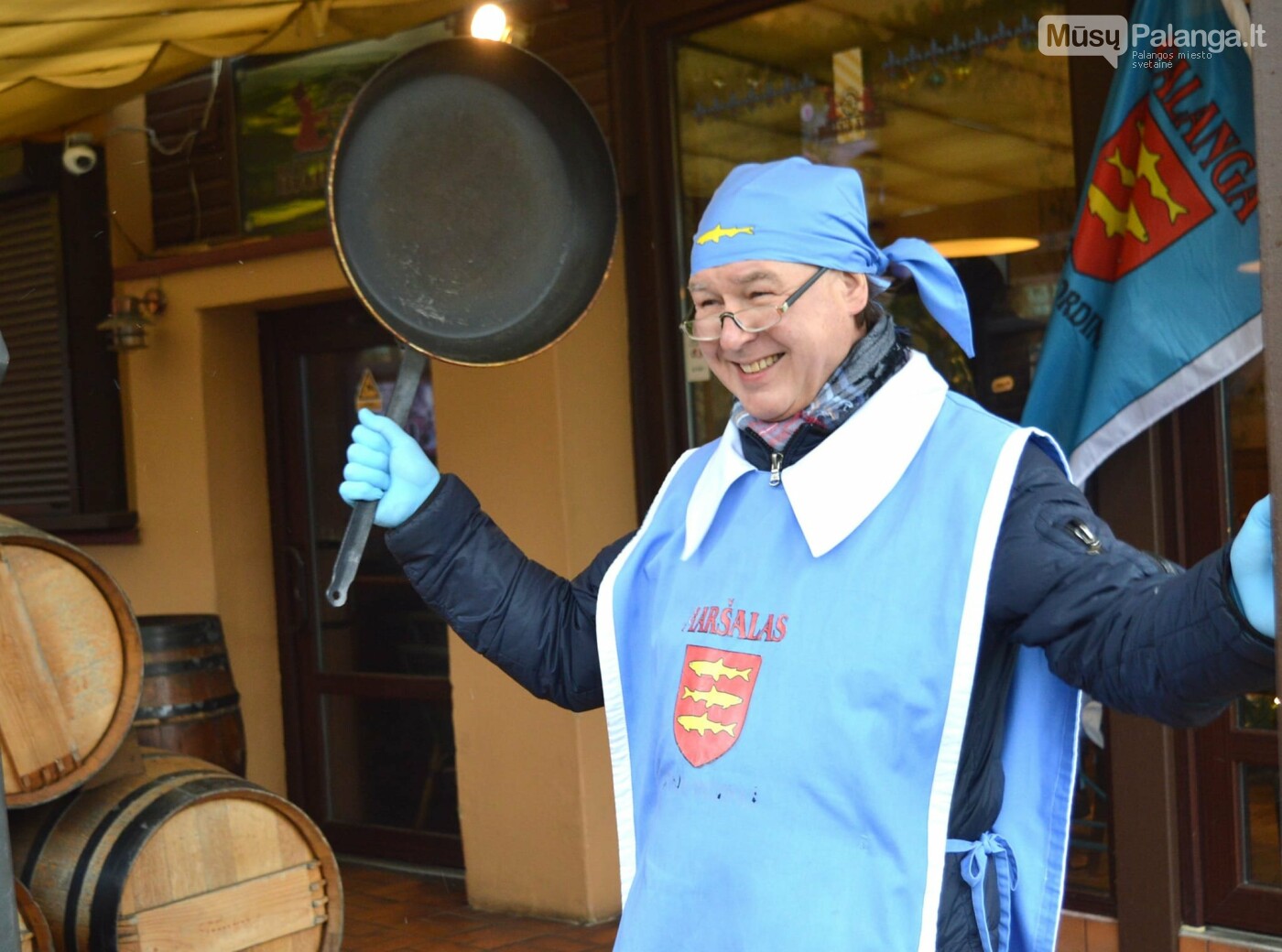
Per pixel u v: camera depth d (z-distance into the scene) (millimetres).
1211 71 3264
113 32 3576
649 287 4758
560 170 2146
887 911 1596
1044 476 1668
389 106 2025
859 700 1638
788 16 4395
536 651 2066
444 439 4957
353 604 5840
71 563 3404
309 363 5918
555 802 4773
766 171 1817
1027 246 3969
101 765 3379
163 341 5871
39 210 6219
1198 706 1448
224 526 5840
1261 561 1346
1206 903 3709
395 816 5734
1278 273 1235
